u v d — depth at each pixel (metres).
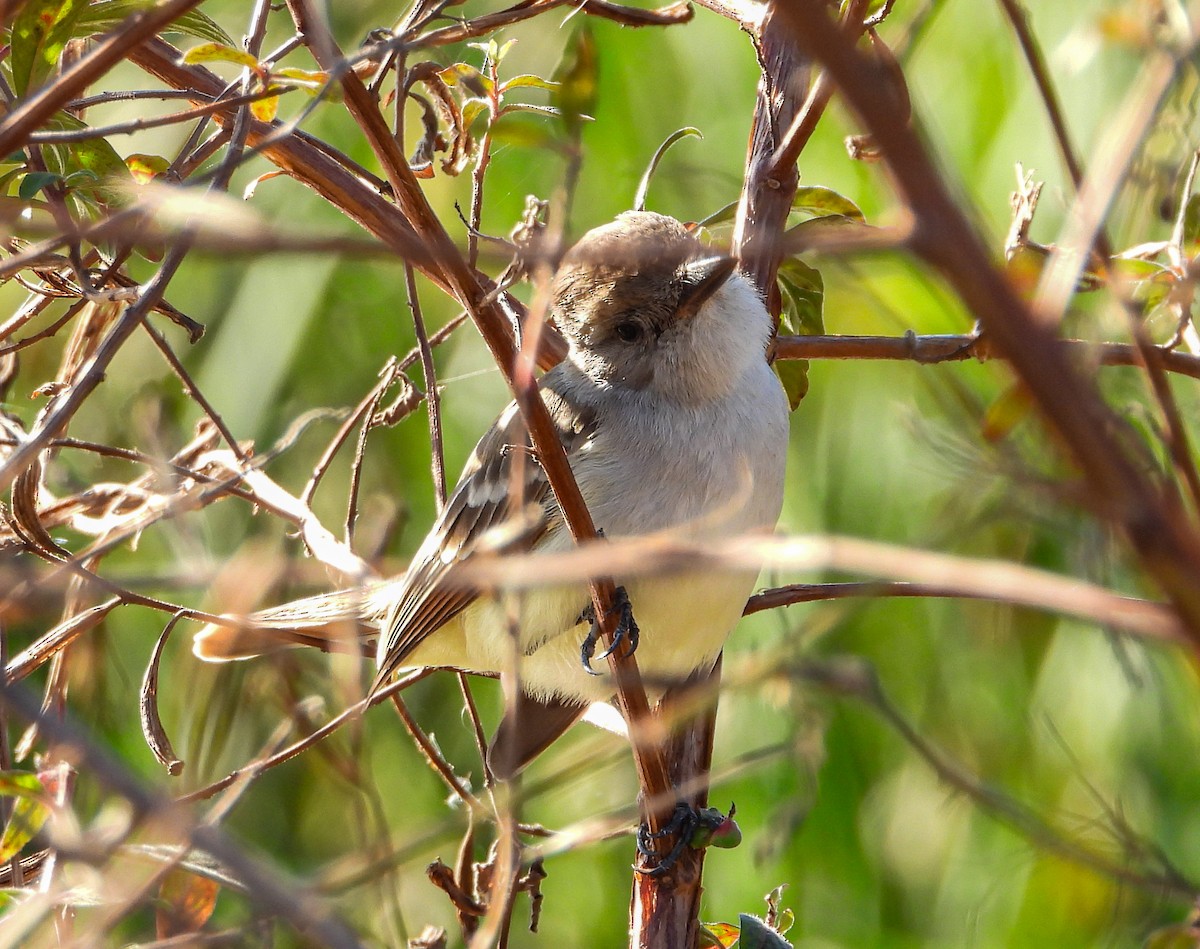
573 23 9.48
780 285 7.51
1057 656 10.18
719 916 10.02
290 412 10.73
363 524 8.42
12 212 5.11
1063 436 2.12
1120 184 2.91
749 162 6.76
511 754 3.95
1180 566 2.11
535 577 2.66
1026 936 8.91
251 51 5.87
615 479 6.91
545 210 7.71
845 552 2.43
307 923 2.93
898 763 10.16
